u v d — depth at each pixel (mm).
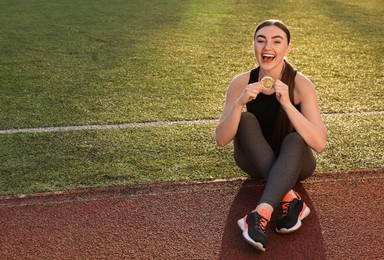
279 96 2707
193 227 2818
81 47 6480
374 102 4625
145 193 3131
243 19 8148
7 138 3863
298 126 2713
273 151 2895
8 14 8484
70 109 4449
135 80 5215
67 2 9570
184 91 4902
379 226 2828
